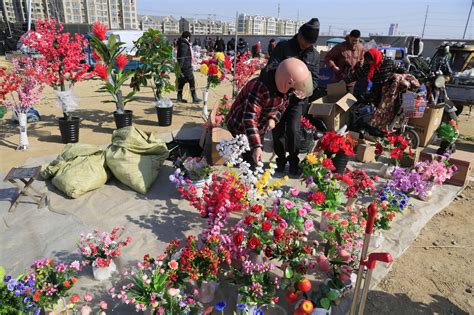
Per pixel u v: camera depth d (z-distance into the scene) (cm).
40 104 958
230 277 292
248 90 391
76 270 286
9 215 396
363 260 212
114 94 709
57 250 338
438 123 668
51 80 618
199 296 285
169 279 267
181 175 404
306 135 589
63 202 424
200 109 926
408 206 429
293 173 516
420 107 562
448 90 816
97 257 302
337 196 378
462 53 934
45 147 610
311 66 467
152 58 765
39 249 341
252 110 365
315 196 352
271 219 321
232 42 2309
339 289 283
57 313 259
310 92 348
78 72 648
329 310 268
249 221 308
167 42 779
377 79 590
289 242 300
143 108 940
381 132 585
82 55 657
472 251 369
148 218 397
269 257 303
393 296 304
